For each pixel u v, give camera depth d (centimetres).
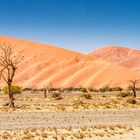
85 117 3039
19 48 15250
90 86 12500
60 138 2042
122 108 3919
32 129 2356
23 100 5481
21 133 2222
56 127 2475
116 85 12662
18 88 5978
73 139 2014
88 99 5806
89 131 2305
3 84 11888
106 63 14112
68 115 3181
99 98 6112
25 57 14450
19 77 12888
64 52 15200
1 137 2059
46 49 15412
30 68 13550
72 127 2478
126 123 2695
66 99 5797
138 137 2088
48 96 6931
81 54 15262
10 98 4031
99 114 3269
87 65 13950
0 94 7775
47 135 2139
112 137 2083
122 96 6612
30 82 12706
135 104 4506
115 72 13412
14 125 2573
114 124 2636
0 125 2572
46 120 2842
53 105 4306
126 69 13875
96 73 13312
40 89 11200
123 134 2192
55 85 12594
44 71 13362
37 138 2039
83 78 13000
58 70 13525
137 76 13388
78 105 4259
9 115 3175
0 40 15838
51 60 14288
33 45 15788
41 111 3562
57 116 3103
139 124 2648
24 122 2730
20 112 3447
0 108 3888
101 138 2048
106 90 10162
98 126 2527
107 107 3994
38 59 14362
